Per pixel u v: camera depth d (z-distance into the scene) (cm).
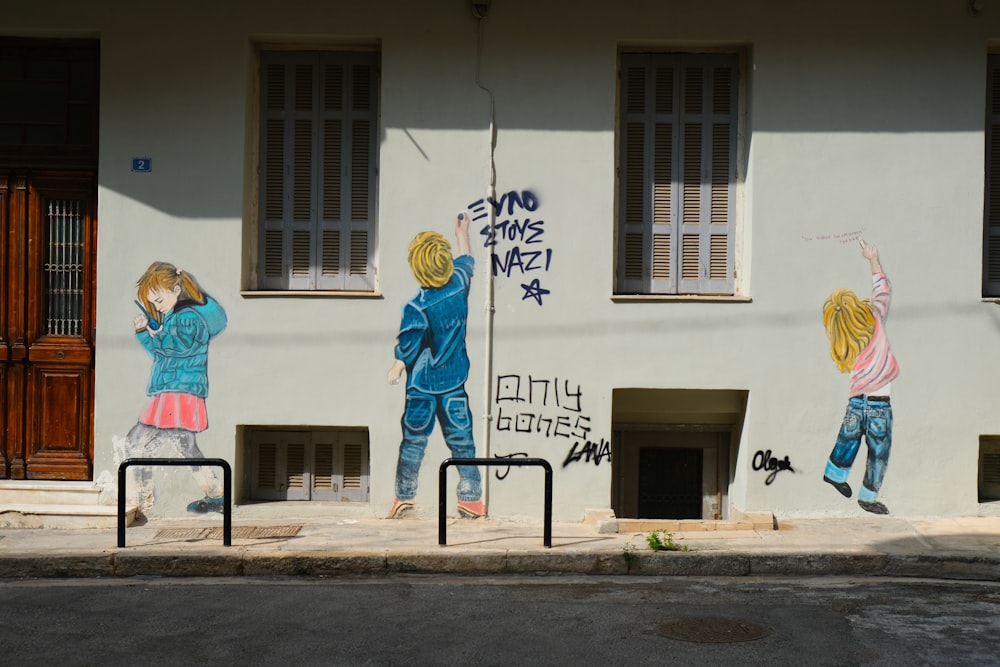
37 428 1007
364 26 980
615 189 1004
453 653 635
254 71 1006
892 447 986
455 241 985
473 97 983
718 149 1014
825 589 805
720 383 984
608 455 984
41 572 835
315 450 1016
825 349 987
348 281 1015
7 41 1000
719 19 980
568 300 985
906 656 632
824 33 983
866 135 987
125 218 984
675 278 1016
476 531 930
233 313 985
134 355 986
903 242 986
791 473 986
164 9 979
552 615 719
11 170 1005
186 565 840
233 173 982
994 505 989
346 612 725
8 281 1008
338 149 1013
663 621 706
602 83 982
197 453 986
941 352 987
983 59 984
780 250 986
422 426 984
